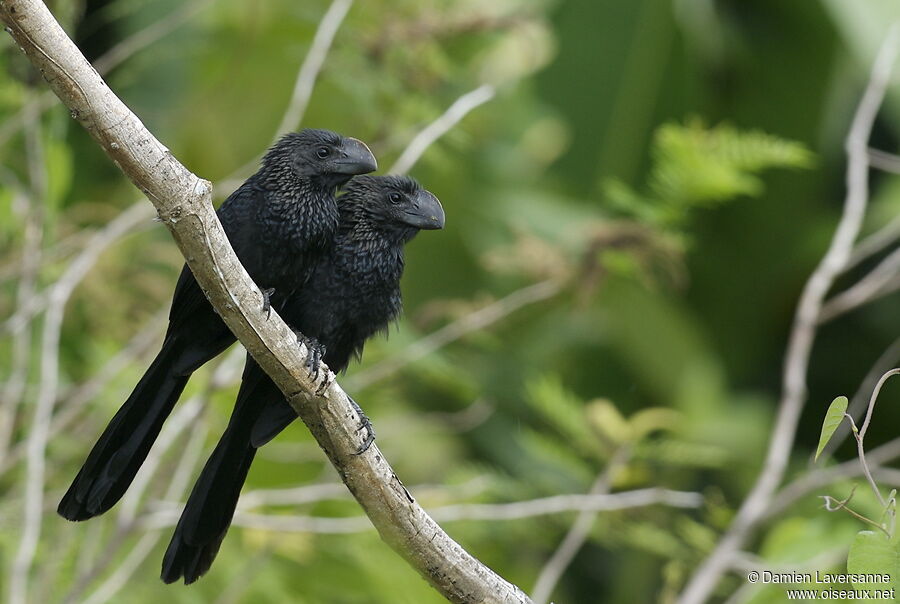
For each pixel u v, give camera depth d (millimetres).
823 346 15383
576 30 13516
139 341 10188
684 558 10758
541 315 13453
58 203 10688
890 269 11617
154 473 10484
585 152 13680
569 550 9898
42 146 10125
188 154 12859
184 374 7535
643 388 13930
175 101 13031
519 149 13984
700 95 13688
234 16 12961
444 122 10445
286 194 7805
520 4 13375
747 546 11414
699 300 15000
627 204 11211
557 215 13484
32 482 8883
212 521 7402
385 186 8398
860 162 10930
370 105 11469
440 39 11648
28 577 10312
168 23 10859
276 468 11297
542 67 13625
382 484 6512
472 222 13602
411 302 13578
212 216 5637
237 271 5871
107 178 13578
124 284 11281
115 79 11523
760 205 14555
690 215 14055
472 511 9742
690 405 13672
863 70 13812
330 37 10359
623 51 13500
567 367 13898
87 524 11000
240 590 9828
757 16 14195
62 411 10656
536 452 11227
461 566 6641
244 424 7539
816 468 11000
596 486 10398
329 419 6391
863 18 13016
